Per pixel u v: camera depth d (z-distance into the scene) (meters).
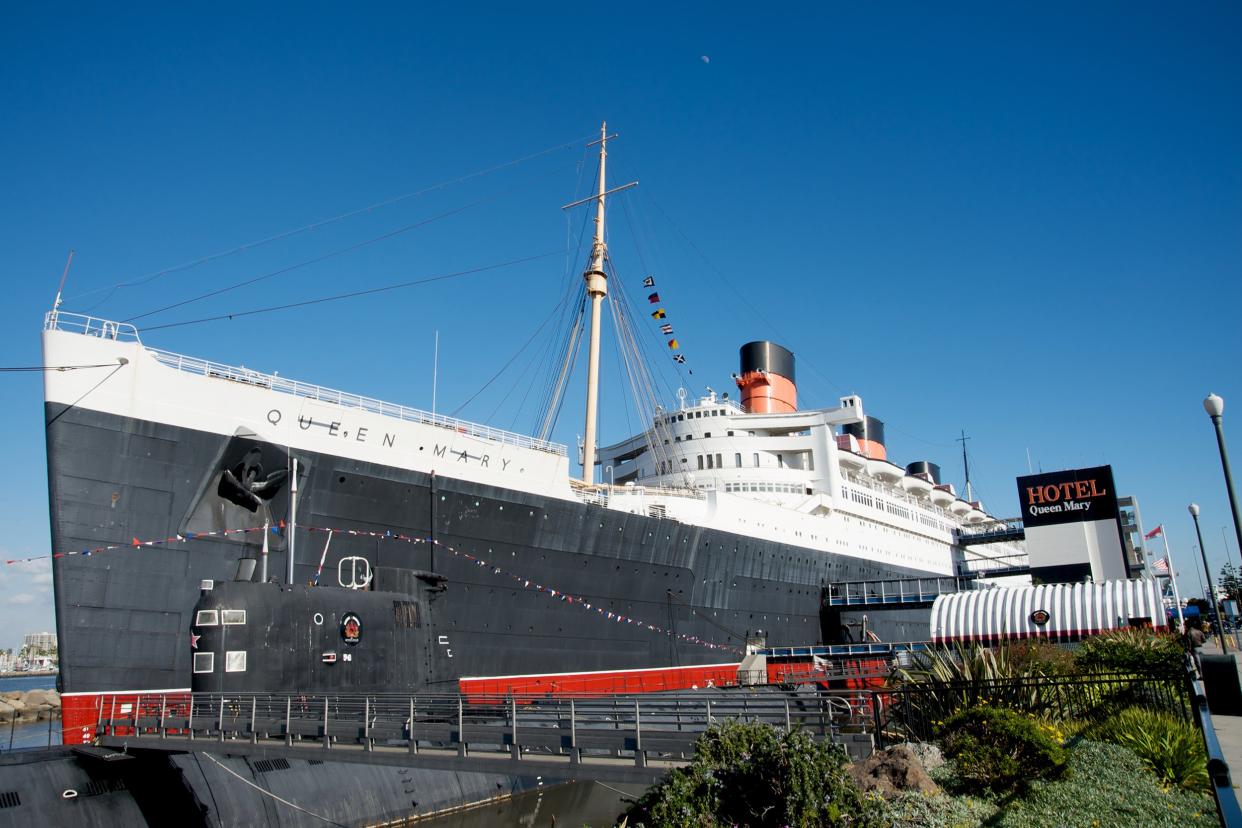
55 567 18.61
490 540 26.16
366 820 20.75
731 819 9.57
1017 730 11.92
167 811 17.91
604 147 38.47
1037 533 48.94
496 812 24.00
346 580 22.66
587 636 29.09
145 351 20.30
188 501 20.53
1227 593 69.38
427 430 25.08
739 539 36.97
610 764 12.22
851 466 53.53
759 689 28.75
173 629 19.97
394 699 16.28
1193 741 12.43
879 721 13.82
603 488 34.81
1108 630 28.05
